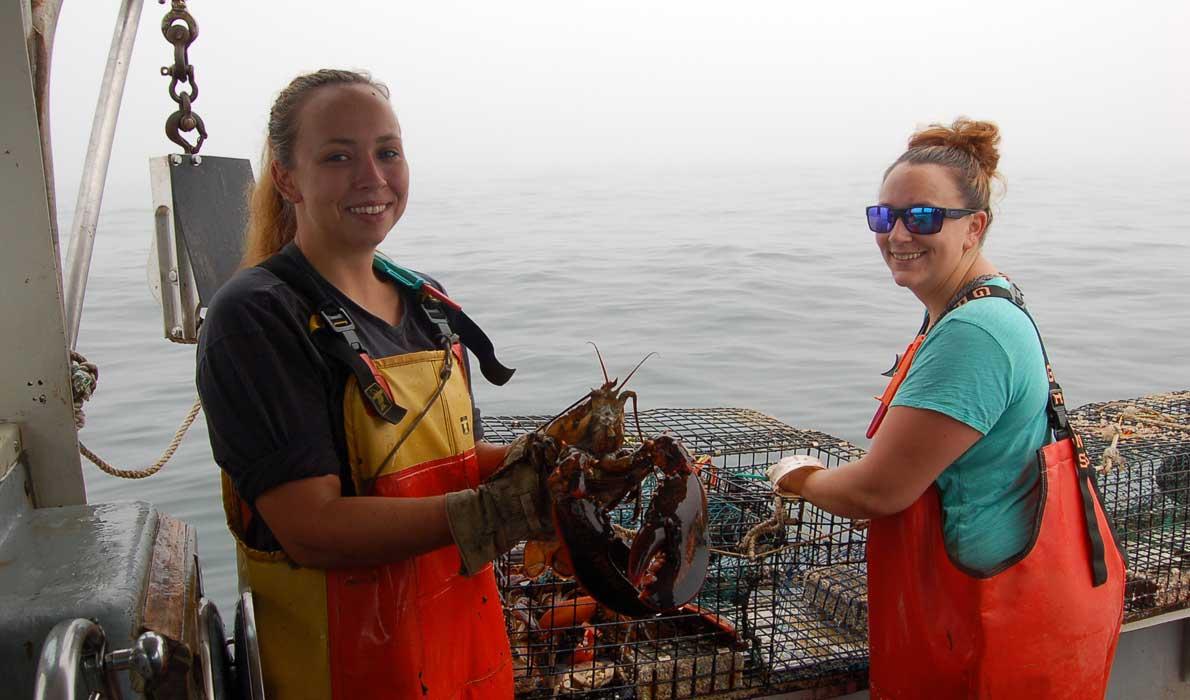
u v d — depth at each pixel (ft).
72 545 5.30
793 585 10.50
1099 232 102.06
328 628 5.76
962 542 7.02
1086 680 7.20
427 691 5.92
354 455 5.74
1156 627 10.65
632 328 46.65
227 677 6.27
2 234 5.71
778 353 40.32
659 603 5.74
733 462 12.19
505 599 8.93
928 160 7.23
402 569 5.85
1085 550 7.15
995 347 6.76
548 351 40.88
